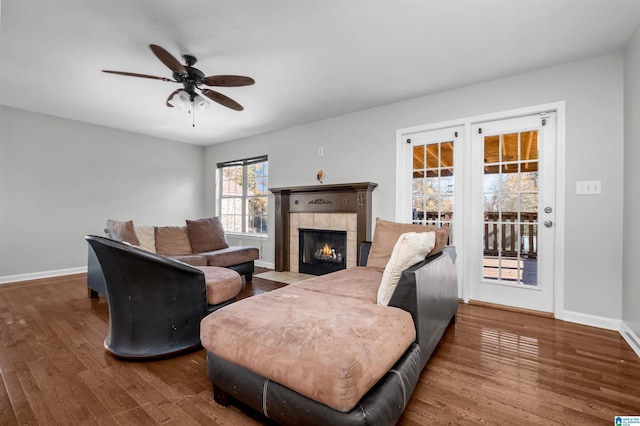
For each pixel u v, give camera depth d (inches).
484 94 118.0
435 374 66.9
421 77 114.3
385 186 144.1
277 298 67.1
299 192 176.4
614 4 73.4
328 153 165.6
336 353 42.1
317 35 87.1
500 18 79.0
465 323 99.0
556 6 74.4
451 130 127.0
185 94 100.1
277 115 160.6
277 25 82.1
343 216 157.3
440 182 130.3
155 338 73.7
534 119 109.7
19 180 154.5
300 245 176.9
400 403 46.3
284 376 43.7
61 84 121.3
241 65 104.5
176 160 221.9
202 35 86.8
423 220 134.9
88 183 177.8
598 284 96.3
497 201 117.0
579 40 88.9
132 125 182.1
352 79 116.1
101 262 71.9
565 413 53.8
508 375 66.5
